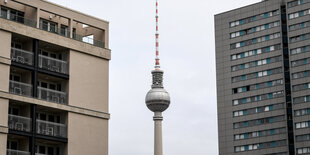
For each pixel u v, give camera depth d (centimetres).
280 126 18525
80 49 8212
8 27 7538
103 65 8469
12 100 7419
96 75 8344
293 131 18188
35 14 7888
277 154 18412
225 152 19538
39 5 7906
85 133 8025
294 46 18612
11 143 7650
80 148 7931
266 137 18750
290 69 18575
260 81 19188
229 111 19738
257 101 19162
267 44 19250
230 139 19525
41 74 7831
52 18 8269
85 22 8369
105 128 8269
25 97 7506
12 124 7456
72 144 7856
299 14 18650
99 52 8431
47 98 7862
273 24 19212
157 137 16488
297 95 18312
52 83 8150
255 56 19462
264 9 19500
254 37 19588
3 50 7450
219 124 19888
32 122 7519
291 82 18500
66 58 8119
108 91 8431
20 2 7706
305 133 17925
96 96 8269
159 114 16688
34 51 7750
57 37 7994
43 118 7956
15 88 7612
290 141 18262
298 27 18612
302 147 17900
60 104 7819
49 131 7756
